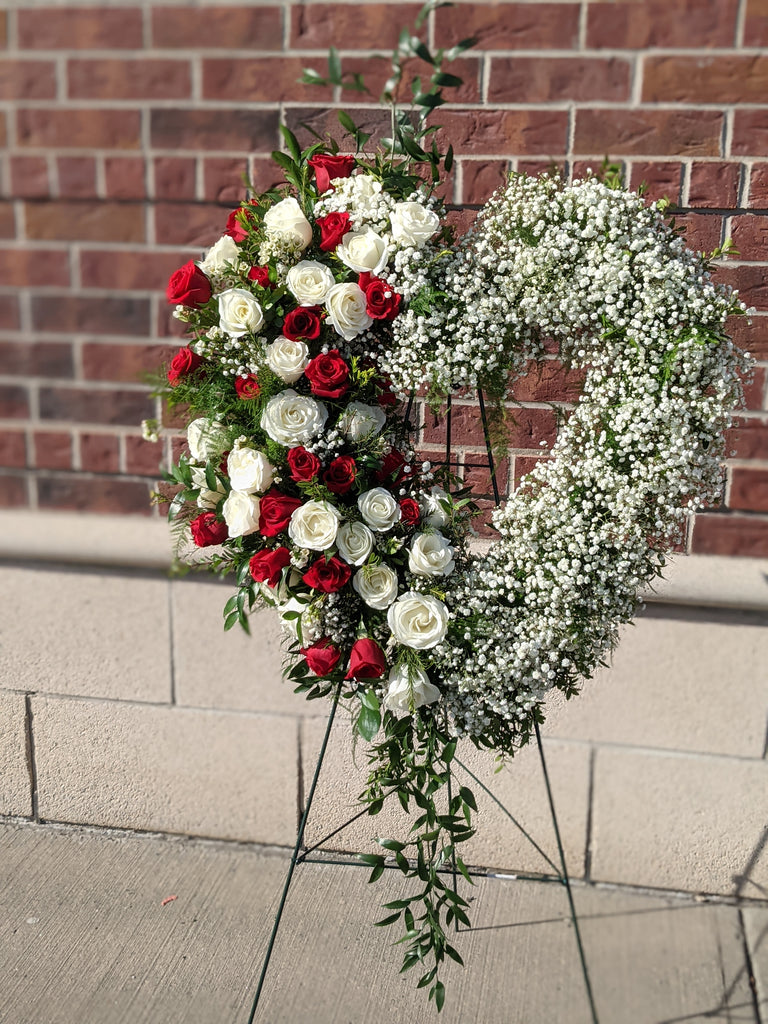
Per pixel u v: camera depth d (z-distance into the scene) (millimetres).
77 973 2037
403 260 1656
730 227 2111
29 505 2475
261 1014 1949
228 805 2457
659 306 1638
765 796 2266
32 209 2352
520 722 1757
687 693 2260
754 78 2049
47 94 2297
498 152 2145
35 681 2469
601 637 1737
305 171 1774
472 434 2229
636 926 2217
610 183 1834
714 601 2238
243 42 2199
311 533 1595
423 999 1992
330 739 2367
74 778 2506
